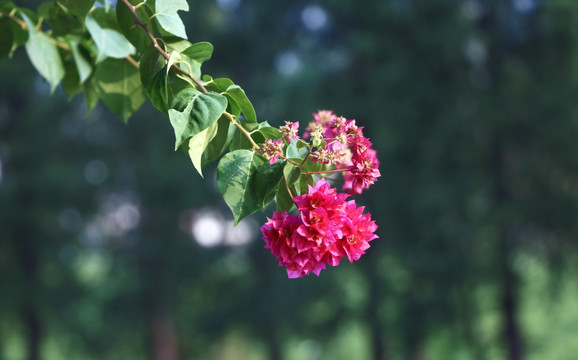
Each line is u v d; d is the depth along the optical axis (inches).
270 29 1091.9
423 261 837.2
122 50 114.1
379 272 1061.1
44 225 1077.1
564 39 823.7
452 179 844.0
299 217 81.7
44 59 122.1
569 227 808.9
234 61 1083.9
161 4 96.7
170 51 96.7
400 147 860.0
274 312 1069.1
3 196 1029.8
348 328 1172.5
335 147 90.9
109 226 1195.9
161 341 1149.7
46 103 1066.1
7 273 1066.1
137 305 1133.1
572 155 805.2
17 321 1141.1
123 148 1135.6
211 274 1163.3
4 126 1069.8
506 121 813.9
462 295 864.3
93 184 1104.2
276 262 1125.1
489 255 876.6
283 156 86.1
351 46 957.2
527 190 851.4
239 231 1159.0
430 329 891.4
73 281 1158.3
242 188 84.7
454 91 838.5
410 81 848.3
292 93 956.6
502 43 868.6
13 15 123.2
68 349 1197.7
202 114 82.7
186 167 1082.1
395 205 865.5
